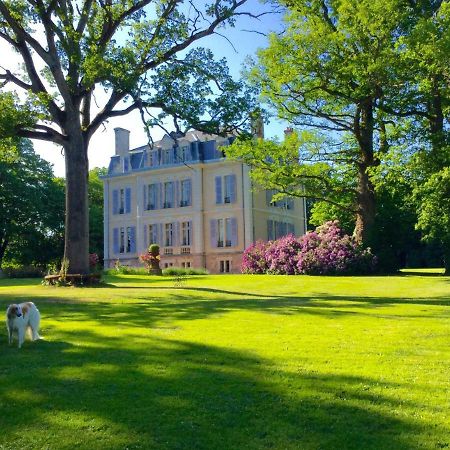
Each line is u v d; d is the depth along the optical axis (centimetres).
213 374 568
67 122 1942
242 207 4147
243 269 3144
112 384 535
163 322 960
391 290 1880
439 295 1655
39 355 673
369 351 681
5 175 4778
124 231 4684
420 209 2478
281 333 822
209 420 438
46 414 453
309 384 528
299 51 2436
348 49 2384
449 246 2645
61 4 1877
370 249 2767
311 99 2723
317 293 1809
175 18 1995
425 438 400
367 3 2216
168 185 4481
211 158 4309
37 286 1927
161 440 402
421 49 2112
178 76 2014
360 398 487
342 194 2991
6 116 1802
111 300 1420
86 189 1973
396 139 2611
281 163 2939
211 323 939
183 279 2438
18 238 5131
